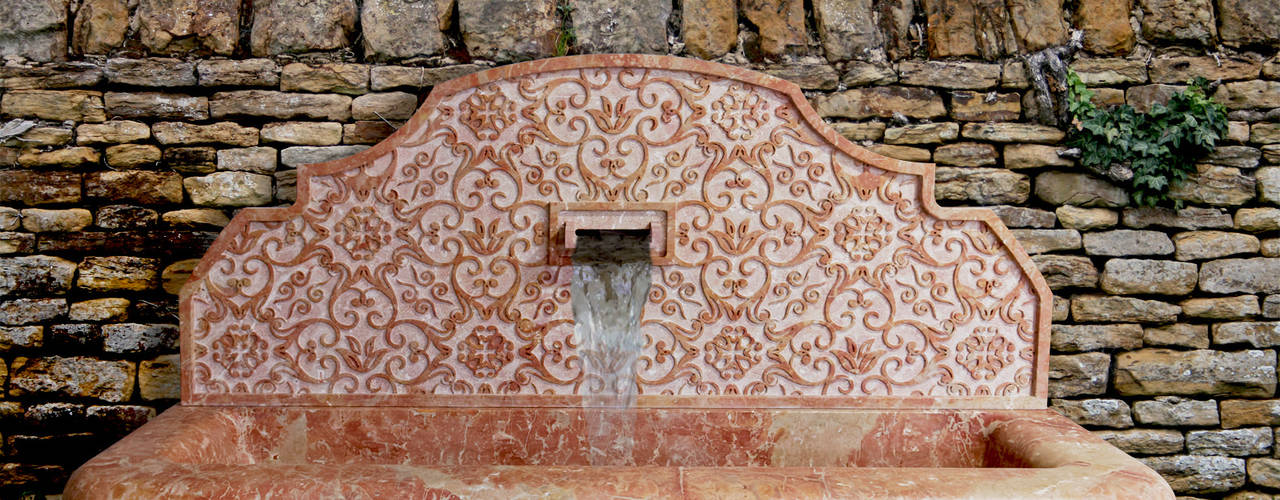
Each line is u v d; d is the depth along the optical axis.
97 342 2.53
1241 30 2.62
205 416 2.26
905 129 2.62
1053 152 2.60
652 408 2.44
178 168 2.55
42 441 2.53
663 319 2.43
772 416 2.44
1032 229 2.61
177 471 1.70
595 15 2.63
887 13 2.67
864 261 2.42
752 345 2.44
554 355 2.42
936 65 2.62
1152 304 2.59
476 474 1.68
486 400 2.43
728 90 2.39
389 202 2.37
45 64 2.53
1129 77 2.62
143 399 2.54
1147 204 2.59
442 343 2.41
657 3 2.64
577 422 2.43
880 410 2.44
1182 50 2.63
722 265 2.42
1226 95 2.61
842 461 2.43
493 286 2.40
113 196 2.54
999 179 2.60
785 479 1.68
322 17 2.59
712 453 2.44
